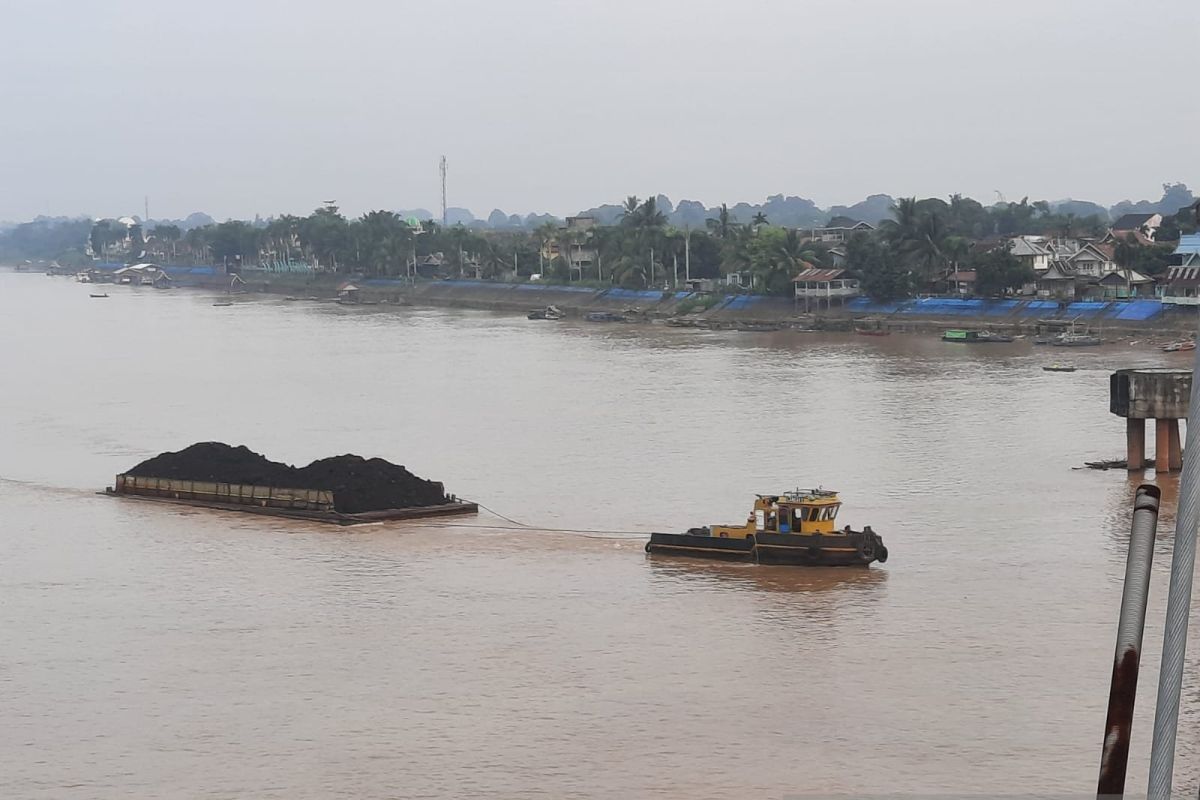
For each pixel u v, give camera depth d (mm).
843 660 46000
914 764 37375
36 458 91188
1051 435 90062
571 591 55500
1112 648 46375
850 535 57969
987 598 52875
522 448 90500
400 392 120375
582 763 38094
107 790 37312
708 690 43531
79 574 60031
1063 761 37188
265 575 59031
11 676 46656
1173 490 71750
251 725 41625
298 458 89500
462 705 42812
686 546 60656
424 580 57719
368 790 36750
